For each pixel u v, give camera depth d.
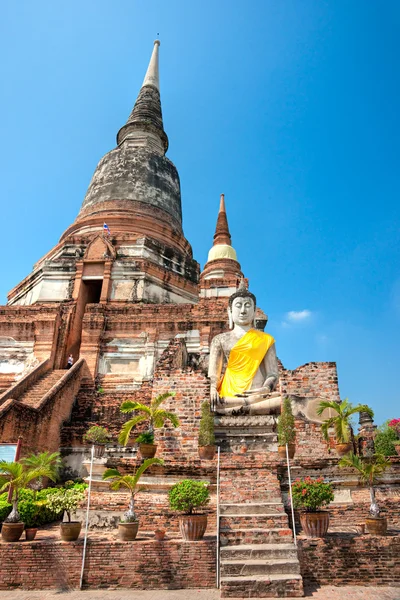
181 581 9.15
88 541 9.59
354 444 14.19
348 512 11.45
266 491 10.95
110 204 33.28
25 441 15.30
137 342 23.66
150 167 36.25
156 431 13.58
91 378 22.34
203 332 23.23
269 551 9.17
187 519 9.84
